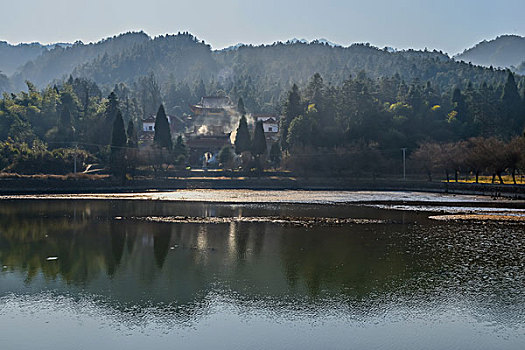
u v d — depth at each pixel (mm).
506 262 31781
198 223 49938
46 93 156375
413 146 133250
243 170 118375
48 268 30031
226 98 199500
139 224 48969
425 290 25484
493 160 89750
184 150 130875
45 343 18734
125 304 23094
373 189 108938
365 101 146125
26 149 105250
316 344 18625
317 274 28609
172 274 28578
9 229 45250
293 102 145875
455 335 19516
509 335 19562
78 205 68312
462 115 163500
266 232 44094
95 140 127750
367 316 21625
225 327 20266
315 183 112750
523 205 69500
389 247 36844
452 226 48000
